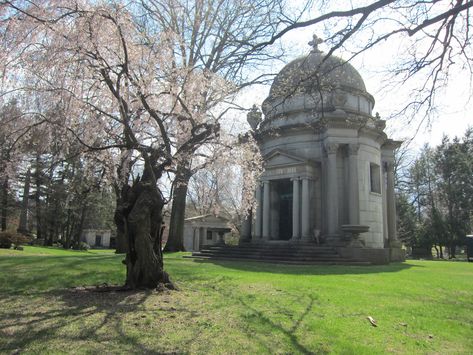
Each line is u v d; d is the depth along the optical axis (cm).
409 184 6488
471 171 5747
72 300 942
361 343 671
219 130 1306
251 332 711
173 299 968
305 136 2958
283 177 2939
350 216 2711
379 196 2997
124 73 1062
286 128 2956
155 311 841
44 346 606
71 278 1253
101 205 5081
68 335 665
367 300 1038
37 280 1198
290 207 3120
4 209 4444
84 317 781
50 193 4700
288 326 756
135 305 891
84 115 1188
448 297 1163
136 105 1217
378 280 1488
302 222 2800
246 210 2216
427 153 6316
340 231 2723
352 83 3108
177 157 1218
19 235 3322
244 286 1194
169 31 1245
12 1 942
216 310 868
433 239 5781
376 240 2891
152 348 614
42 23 945
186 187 3138
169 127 1324
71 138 1263
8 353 572
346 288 1221
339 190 2814
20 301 931
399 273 1838
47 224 5103
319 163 2898
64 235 5831
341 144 2786
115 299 952
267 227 2966
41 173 3659
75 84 1081
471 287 1380
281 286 1209
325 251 2481
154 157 1159
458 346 689
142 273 1094
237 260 2383
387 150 3338
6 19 938
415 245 6028
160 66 1219
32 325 721
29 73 1038
